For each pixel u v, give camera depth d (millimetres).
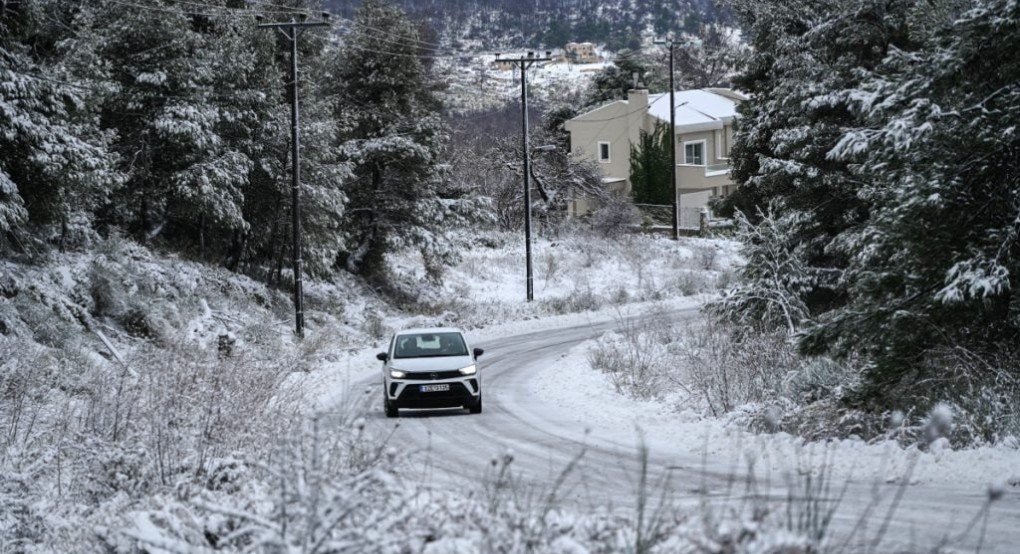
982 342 15602
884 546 8344
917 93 15852
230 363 14359
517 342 39406
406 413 21516
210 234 42406
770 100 36094
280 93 41938
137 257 34625
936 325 15312
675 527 6035
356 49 50125
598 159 81500
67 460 12156
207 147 36750
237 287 38969
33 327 25094
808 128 30703
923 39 20625
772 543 4918
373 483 6273
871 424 14867
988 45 15273
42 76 27609
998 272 14500
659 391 23016
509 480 7465
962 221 15461
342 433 9109
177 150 37531
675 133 74875
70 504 10062
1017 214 15156
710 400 19406
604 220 68562
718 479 12297
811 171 30109
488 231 68250
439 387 20609
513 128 121000
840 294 29156
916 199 15203
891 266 16172
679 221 75812
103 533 7781
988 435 13328
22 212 26188
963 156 15500
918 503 10344
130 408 12203
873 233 16594
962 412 13727
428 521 6262
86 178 28500
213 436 11578
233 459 9859
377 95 50750
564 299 51594
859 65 30766
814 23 33906
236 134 40094
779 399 17156
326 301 45281
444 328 22938
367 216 50938
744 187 40250
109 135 31891
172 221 41094
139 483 9805
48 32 34031
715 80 116062
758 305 27156
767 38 36375
